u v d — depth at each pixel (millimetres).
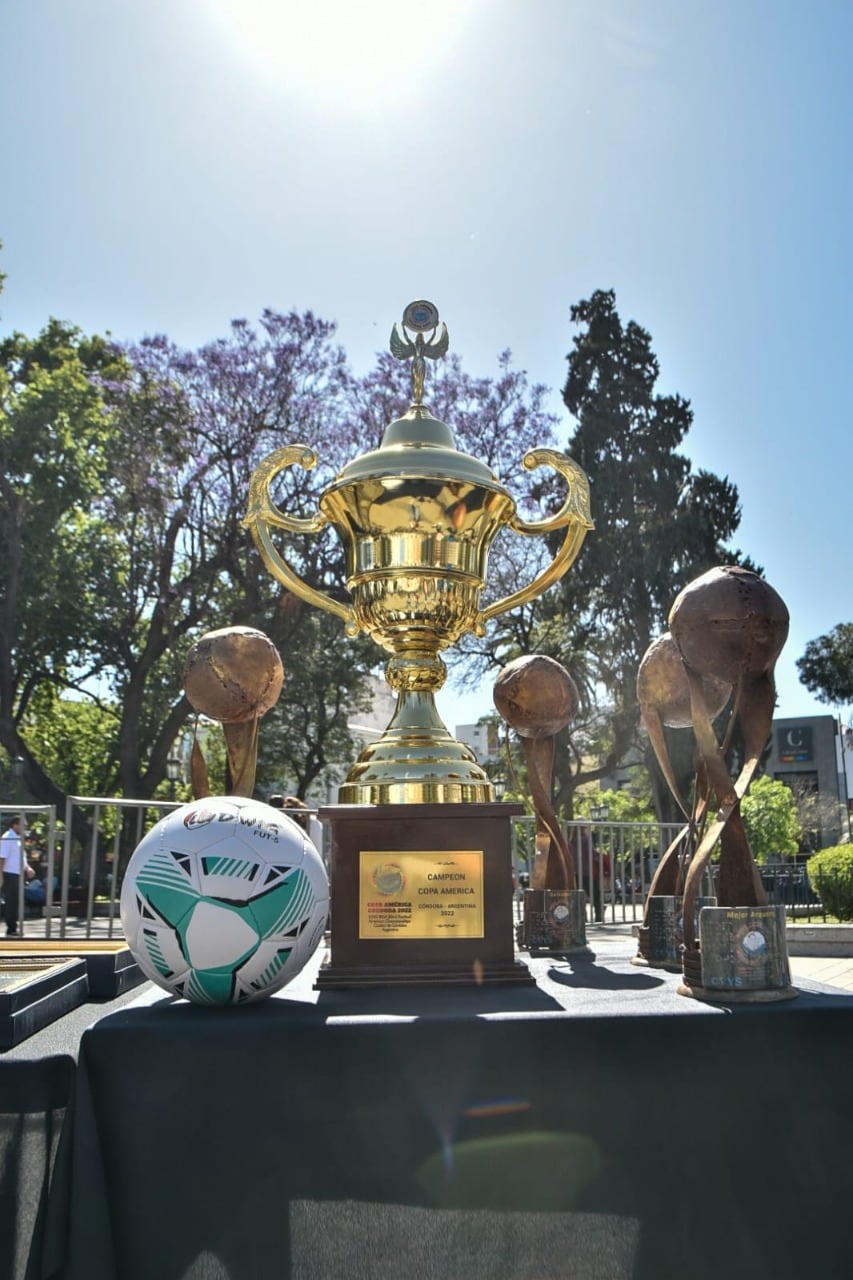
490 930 2184
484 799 2422
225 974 1808
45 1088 1647
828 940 9273
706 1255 1618
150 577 20750
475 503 2566
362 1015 1731
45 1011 2035
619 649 22609
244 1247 1591
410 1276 1585
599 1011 1730
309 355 20750
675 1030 1692
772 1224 1637
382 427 20594
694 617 2012
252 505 2768
